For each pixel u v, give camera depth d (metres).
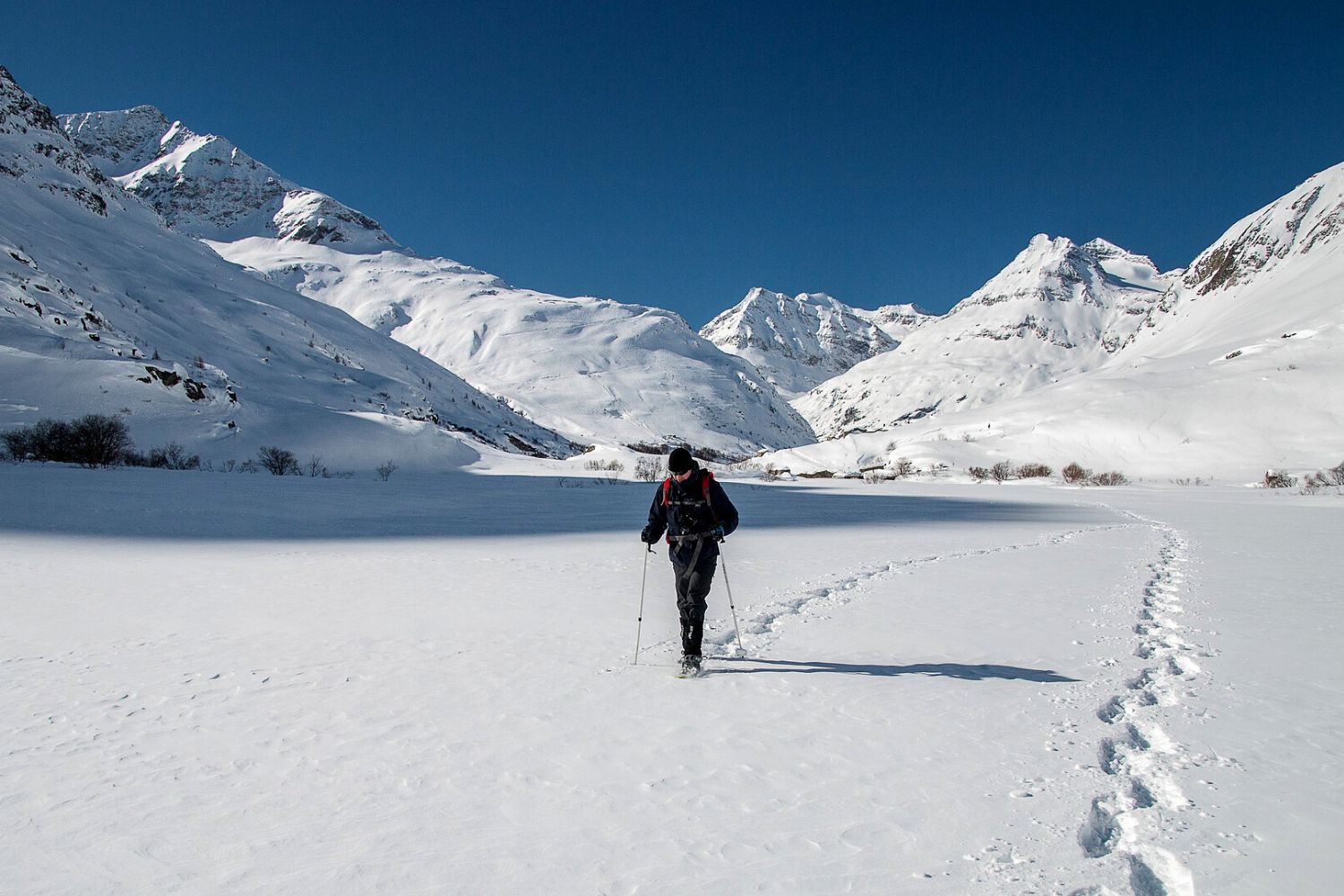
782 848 3.24
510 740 4.60
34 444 40.53
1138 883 2.91
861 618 8.26
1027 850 3.17
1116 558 13.66
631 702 5.35
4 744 4.55
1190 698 5.25
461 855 3.22
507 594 9.95
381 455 64.75
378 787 3.93
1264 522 23.55
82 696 5.49
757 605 8.96
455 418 116.75
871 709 5.14
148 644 7.12
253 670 6.21
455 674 6.11
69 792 3.87
